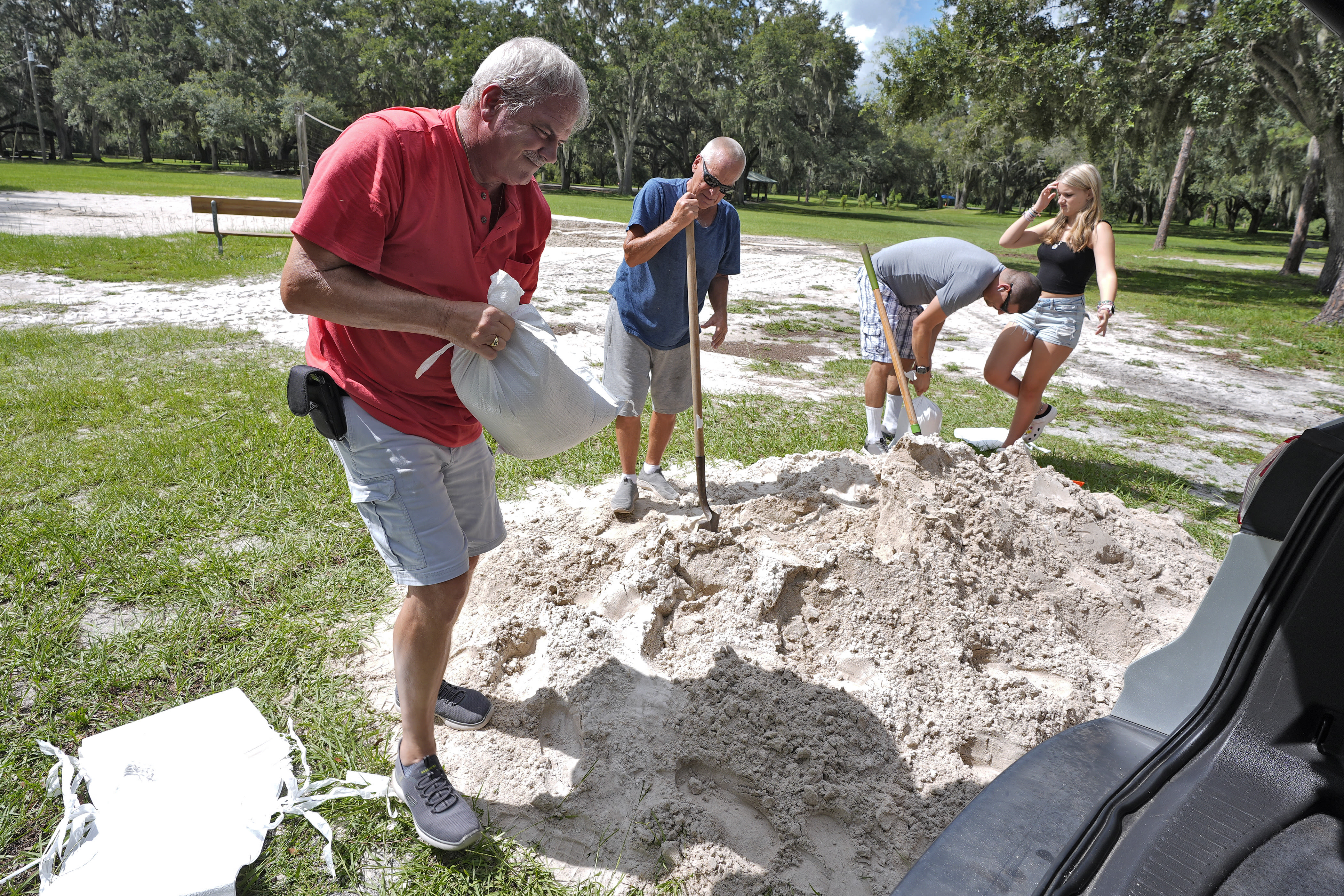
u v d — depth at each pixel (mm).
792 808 2283
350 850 2107
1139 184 58969
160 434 4953
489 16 55531
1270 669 1558
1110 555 3738
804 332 10758
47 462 4406
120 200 25547
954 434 5922
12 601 3084
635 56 55812
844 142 67188
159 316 9000
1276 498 1695
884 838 2258
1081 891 1276
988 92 21266
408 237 1969
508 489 4469
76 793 2221
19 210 20562
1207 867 1310
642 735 2508
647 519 3777
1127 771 1546
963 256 4777
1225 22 17016
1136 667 1854
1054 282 5176
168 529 3738
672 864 2154
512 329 1976
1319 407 8719
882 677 2793
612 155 70312
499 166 2018
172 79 66375
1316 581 1520
